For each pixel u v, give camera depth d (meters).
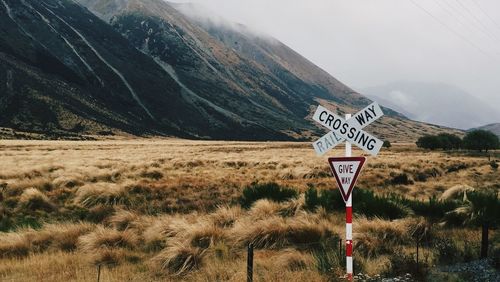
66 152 59.12
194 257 9.94
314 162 36.94
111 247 11.52
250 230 11.87
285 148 102.75
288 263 9.52
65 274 9.52
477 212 13.60
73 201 19.75
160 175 27.42
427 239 11.89
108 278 9.08
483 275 8.53
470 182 30.81
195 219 14.89
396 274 8.63
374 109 8.38
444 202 14.58
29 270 9.98
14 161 37.03
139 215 16.50
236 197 20.55
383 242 11.21
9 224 15.96
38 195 18.42
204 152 69.31
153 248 11.95
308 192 16.12
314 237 11.62
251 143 154.25
